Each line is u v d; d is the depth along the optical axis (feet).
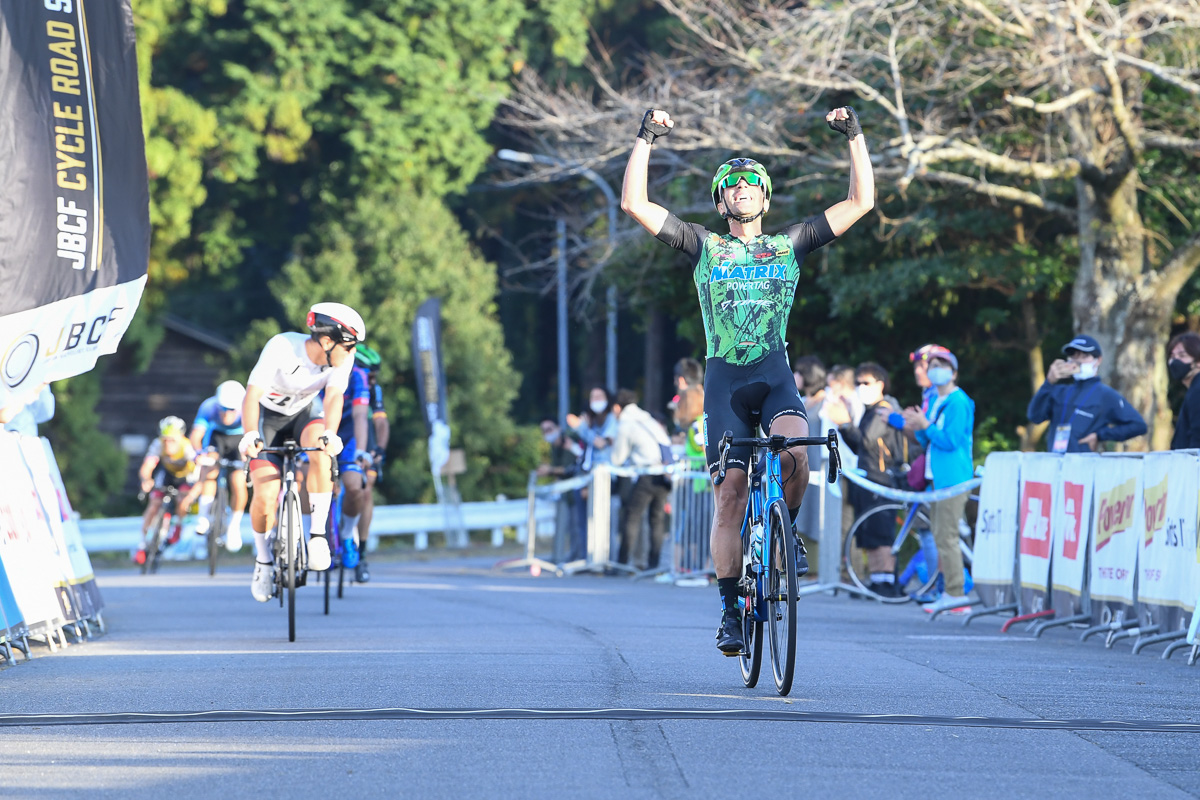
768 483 60.70
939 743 50.34
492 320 422.00
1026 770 46.34
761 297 61.26
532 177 243.19
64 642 83.35
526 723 53.06
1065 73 166.81
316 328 88.63
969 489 112.98
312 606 114.62
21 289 86.33
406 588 138.82
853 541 130.93
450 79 364.79
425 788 43.09
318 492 90.12
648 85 228.02
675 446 172.96
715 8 213.25
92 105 90.02
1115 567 90.43
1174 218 200.85
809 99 201.16
